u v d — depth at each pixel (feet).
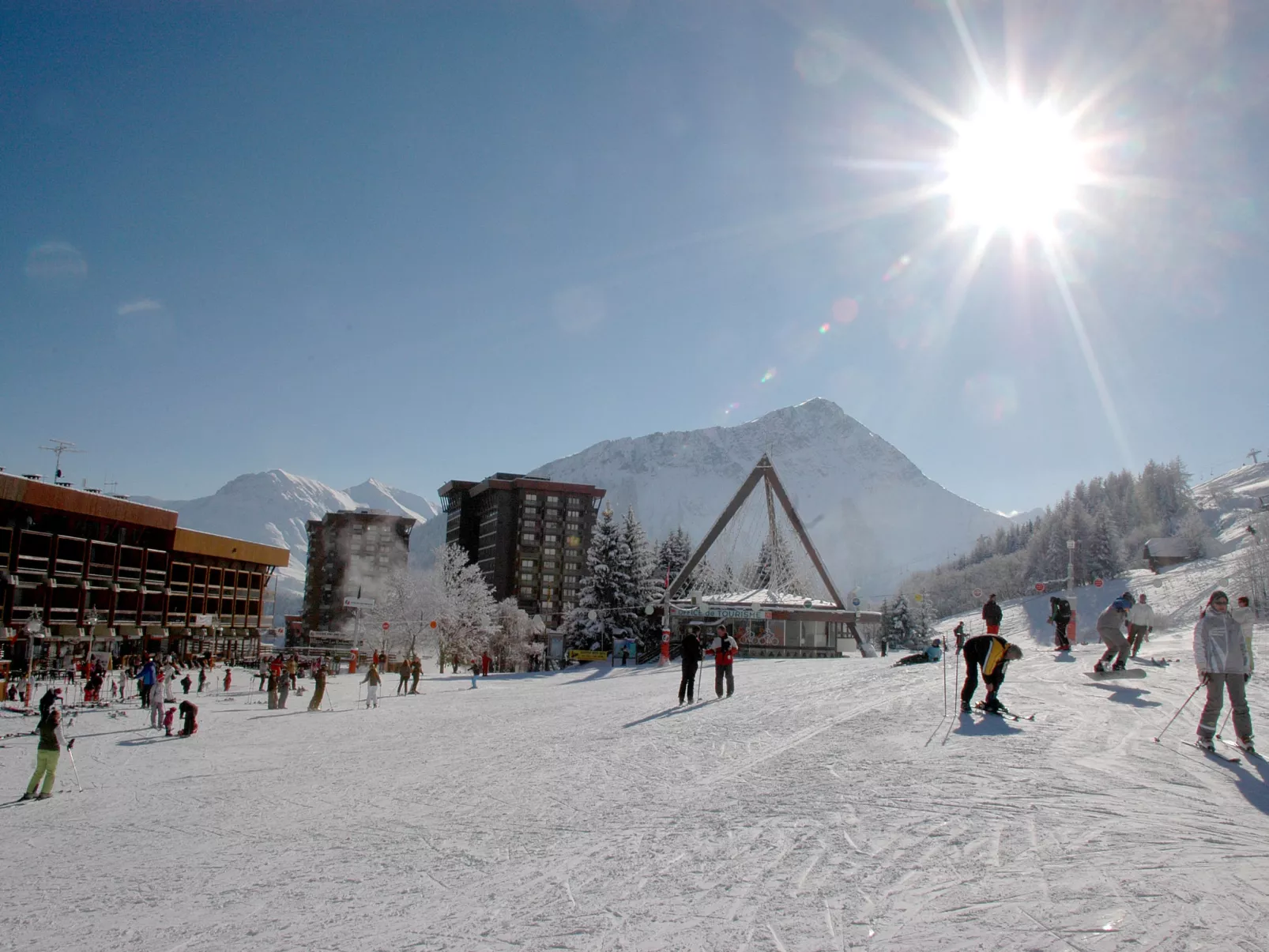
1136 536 535.19
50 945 21.39
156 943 20.97
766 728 49.55
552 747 51.31
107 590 281.13
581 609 233.35
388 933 20.16
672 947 17.80
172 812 40.42
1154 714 42.98
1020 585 506.07
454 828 31.32
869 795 30.48
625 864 24.50
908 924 18.10
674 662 167.02
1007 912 18.43
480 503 559.79
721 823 28.35
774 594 204.33
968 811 27.09
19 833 38.14
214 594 329.52
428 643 251.39
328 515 598.34
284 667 109.91
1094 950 16.21
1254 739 36.35
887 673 76.02
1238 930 16.96
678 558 303.07
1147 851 22.24
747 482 208.54
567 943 18.53
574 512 533.96
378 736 68.39
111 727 90.07
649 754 44.62
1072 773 31.45
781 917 19.07
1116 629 57.82
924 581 608.19
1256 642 74.43
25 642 238.48
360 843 30.27
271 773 51.13
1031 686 55.47
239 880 26.45
